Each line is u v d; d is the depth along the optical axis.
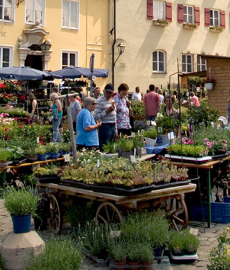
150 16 24.02
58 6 21.45
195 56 25.88
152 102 11.48
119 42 23.12
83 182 5.03
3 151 7.48
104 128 8.03
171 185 5.02
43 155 7.92
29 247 3.96
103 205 4.84
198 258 4.54
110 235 4.41
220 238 3.95
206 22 26.33
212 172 6.37
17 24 20.36
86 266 4.28
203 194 6.18
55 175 5.61
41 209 5.56
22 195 4.28
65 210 5.49
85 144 7.32
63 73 17.11
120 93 9.13
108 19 22.91
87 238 4.59
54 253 3.79
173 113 9.12
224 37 27.25
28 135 10.70
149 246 4.20
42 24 21.09
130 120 10.25
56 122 11.86
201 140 6.70
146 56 23.97
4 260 3.99
